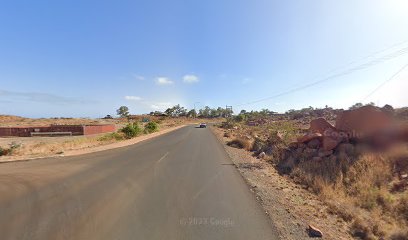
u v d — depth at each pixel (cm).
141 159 1780
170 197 895
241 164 1609
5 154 2195
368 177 1162
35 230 619
